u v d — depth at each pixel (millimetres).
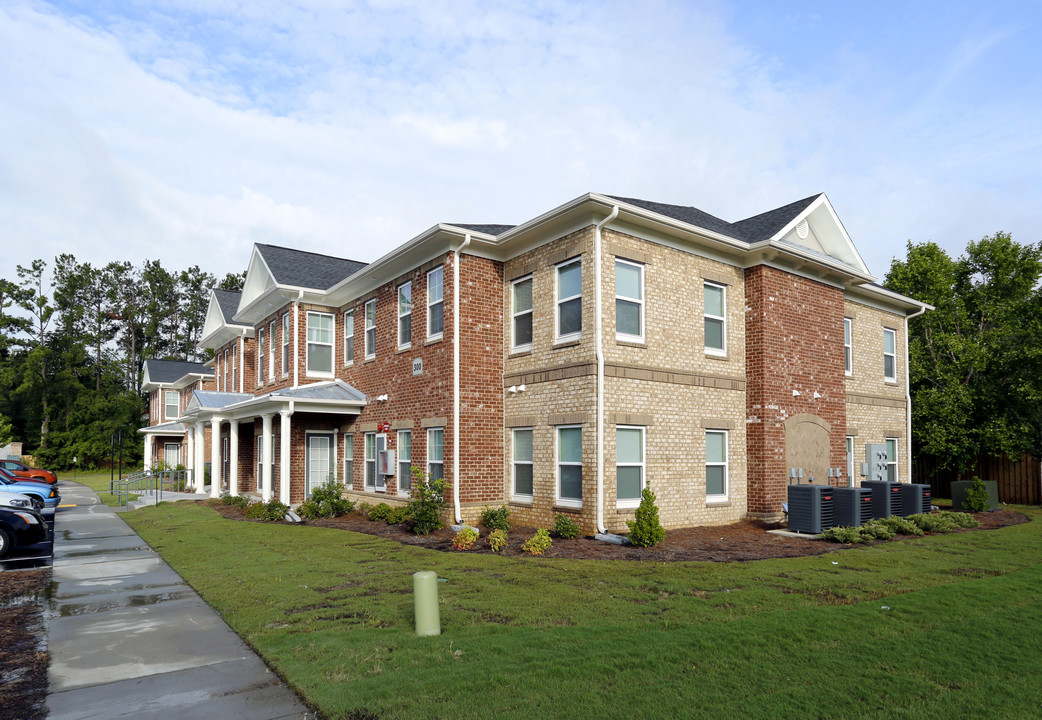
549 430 14344
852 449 19469
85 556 12453
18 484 21297
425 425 16234
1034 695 5273
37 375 52531
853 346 19953
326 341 21594
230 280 70500
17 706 5316
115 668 6199
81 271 67312
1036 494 22156
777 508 15516
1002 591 8602
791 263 16547
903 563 10672
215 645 6852
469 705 5059
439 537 13562
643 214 13477
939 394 22250
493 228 16875
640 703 5086
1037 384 21141
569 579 9398
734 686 5418
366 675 5723
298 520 17141
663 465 14164
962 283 26469
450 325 15469
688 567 10219
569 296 14172
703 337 15289
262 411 19688
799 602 8070
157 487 31000
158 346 73375
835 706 5043
